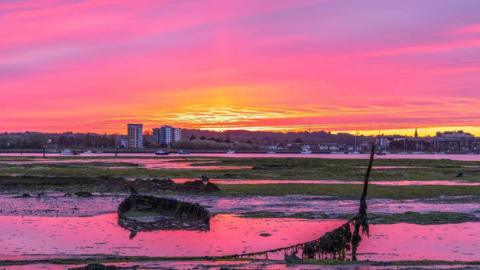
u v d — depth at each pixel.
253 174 90.00
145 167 116.69
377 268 19.92
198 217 35.31
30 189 58.94
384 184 67.25
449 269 19.70
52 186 61.84
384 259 23.39
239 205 44.03
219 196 51.78
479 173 94.56
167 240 28.38
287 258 22.59
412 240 28.06
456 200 47.59
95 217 36.62
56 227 32.19
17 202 46.03
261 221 35.19
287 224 33.94
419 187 60.62
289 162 149.00
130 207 37.97
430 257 23.97
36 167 107.06
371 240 27.98
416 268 19.97
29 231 30.62
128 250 25.52
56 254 24.06
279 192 54.88
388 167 119.88
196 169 107.69
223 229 32.06
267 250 25.42
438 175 88.00
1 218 35.84
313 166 121.69
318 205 43.88
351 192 54.59
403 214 37.41
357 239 25.16
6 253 24.36
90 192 56.00
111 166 118.50
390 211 39.53
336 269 19.80
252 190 56.97
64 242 27.41
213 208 41.94
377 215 37.09
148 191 56.22
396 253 24.86
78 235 29.55
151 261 22.02
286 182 71.31
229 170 103.56
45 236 29.08
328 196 51.06
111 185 61.84
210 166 124.94
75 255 23.78
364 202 25.83
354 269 19.77
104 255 23.89
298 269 19.81
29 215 37.44
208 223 34.00
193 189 56.47
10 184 63.53
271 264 20.91
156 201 38.00
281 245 27.09
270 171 99.62
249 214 38.53
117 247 26.23
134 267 20.30
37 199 48.75
